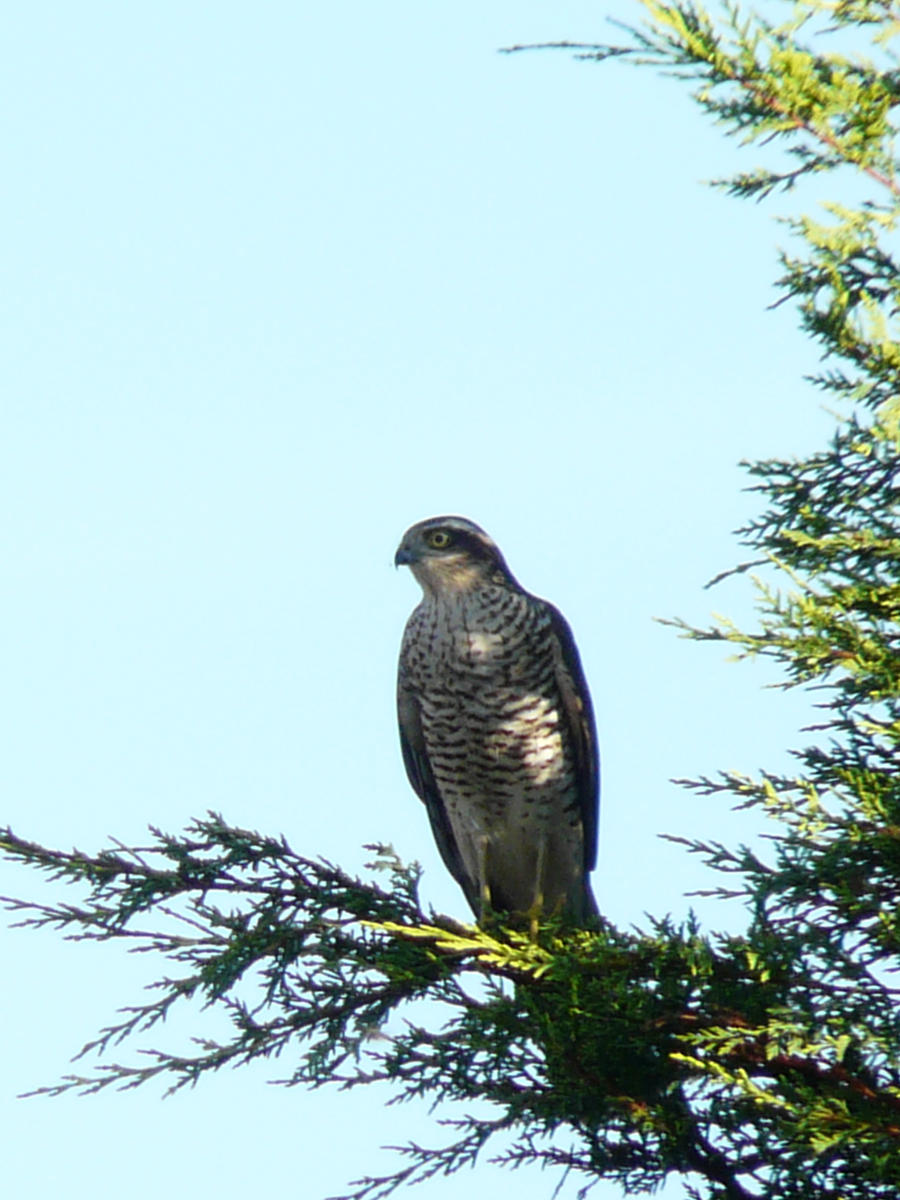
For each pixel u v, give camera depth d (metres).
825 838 9.66
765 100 10.38
